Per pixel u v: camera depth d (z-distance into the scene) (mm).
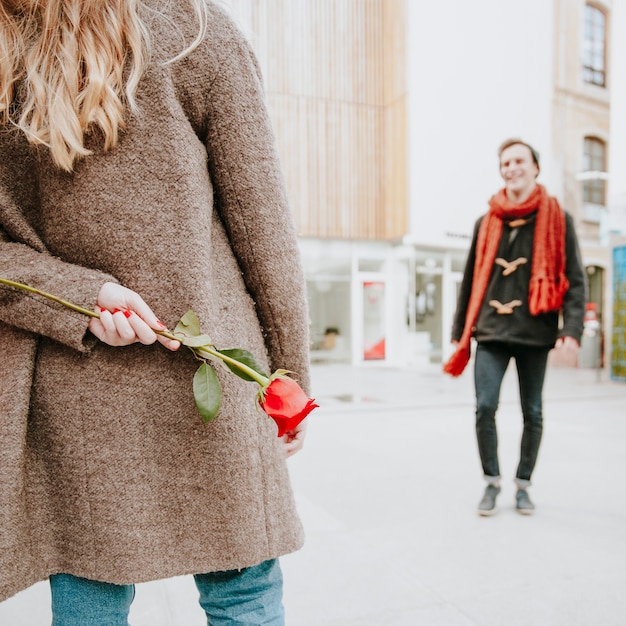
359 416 6027
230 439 921
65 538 904
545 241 2887
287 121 13266
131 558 879
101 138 866
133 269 877
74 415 886
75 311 840
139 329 829
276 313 991
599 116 14922
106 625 913
